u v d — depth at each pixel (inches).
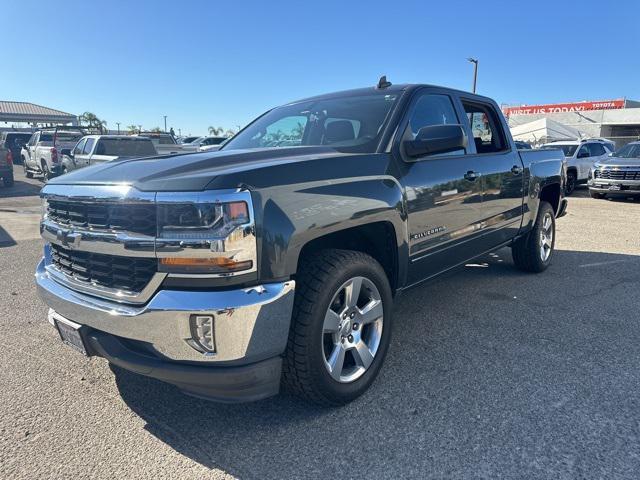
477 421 103.5
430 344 143.4
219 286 86.7
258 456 93.6
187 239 85.8
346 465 90.6
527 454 92.6
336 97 153.9
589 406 109.0
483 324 159.2
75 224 101.7
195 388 92.0
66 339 109.2
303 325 97.1
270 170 93.8
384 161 118.8
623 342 144.1
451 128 119.3
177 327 86.4
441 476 87.1
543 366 128.8
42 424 104.7
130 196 90.4
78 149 581.0
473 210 153.5
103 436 100.4
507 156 178.7
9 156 682.2
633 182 522.3
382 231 119.8
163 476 88.3
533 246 211.3
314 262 102.1
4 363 133.0
